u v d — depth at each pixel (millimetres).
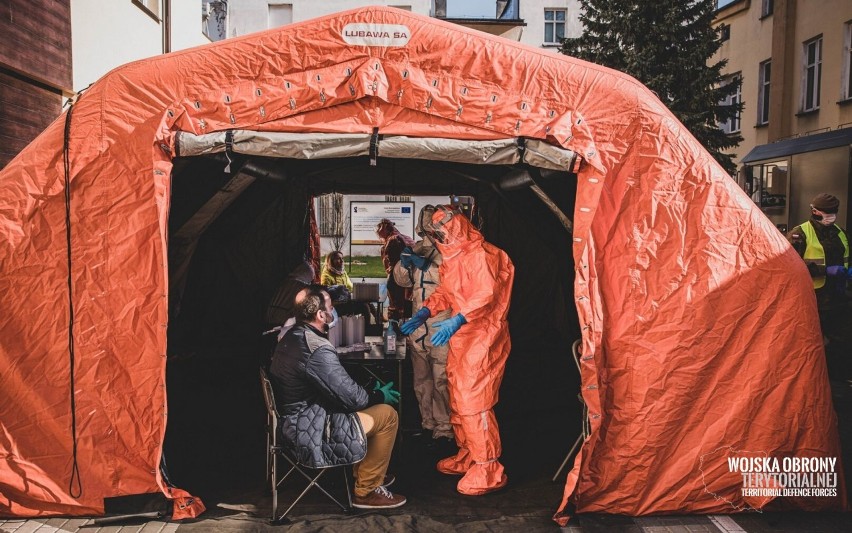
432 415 5113
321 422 3621
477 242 4410
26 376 3824
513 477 4477
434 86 3869
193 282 7441
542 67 3932
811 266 6895
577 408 6129
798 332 3881
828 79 16984
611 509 3848
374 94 3838
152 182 3855
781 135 18969
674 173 3930
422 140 3865
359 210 10633
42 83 7363
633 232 3902
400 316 7898
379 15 3896
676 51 17000
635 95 3930
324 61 3881
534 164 3879
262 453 4926
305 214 8750
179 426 5574
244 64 3869
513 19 21969
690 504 3850
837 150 11273
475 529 3637
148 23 11391
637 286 3887
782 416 3865
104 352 3848
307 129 3840
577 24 26828
